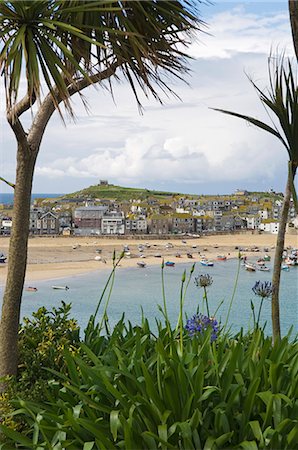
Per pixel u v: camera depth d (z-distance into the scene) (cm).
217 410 291
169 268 6084
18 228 409
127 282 4488
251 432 292
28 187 415
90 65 406
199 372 305
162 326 448
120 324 433
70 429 309
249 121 393
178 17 425
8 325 409
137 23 427
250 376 327
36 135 421
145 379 302
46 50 367
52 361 413
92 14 399
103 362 378
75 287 4050
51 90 367
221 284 4019
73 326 463
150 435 281
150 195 19438
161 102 442
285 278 5028
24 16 360
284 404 305
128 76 435
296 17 383
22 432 346
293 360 339
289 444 278
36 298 3331
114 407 322
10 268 410
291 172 389
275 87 388
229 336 438
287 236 11512
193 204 16738
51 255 7081
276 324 402
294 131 384
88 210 12581
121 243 10325
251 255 8544
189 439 276
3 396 374
